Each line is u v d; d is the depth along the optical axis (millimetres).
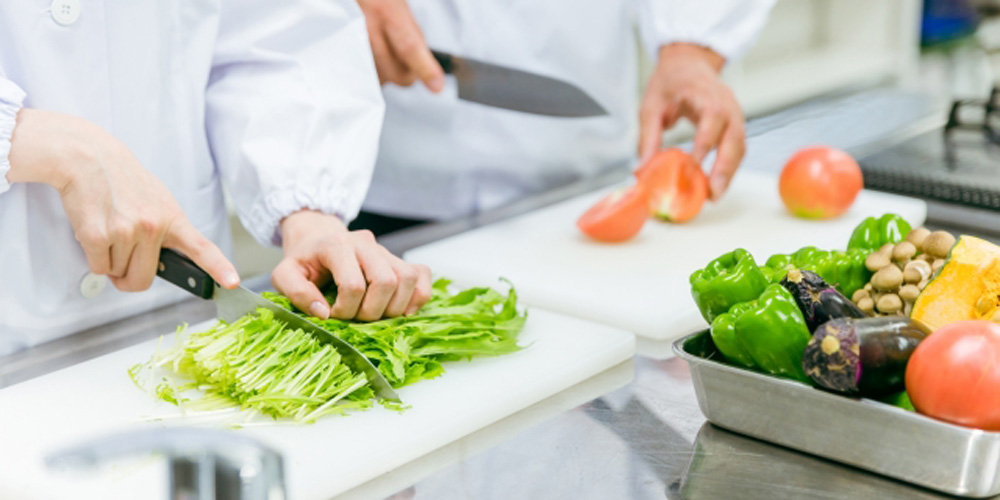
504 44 1769
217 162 1299
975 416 692
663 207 1413
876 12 2924
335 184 1229
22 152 1001
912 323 749
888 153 1692
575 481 795
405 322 1018
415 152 1815
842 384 726
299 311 1036
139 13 1144
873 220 984
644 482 786
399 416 886
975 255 798
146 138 1196
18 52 1080
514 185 1862
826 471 773
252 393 893
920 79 2264
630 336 1068
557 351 1028
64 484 776
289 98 1233
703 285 844
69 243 1147
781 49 3016
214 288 1042
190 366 946
